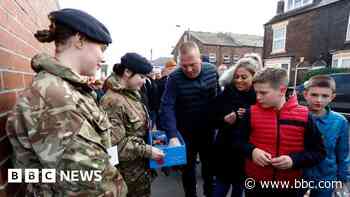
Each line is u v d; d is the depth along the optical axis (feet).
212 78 7.60
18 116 2.71
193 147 7.86
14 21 3.90
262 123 5.02
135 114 5.33
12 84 3.64
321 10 44.50
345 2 40.27
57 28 2.99
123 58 5.31
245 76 6.38
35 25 5.99
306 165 4.70
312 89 5.80
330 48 43.29
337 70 37.40
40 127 2.56
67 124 2.59
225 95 6.95
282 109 4.94
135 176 5.58
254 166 5.32
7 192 3.16
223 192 7.24
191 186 8.08
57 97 2.64
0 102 3.12
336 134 5.64
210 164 7.66
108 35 3.31
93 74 3.40
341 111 18.13
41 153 2.56
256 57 7.02
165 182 10.09
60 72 2.83
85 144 2.64
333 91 5.72
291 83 51.19
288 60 51.80
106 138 3.28
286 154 4.83
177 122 7.74
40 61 2.85
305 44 48.19
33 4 5.80
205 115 7.60
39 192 2.97
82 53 3.11
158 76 19.61
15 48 3.86
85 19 3.02
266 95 4.84
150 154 5.24
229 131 6.68
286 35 52.80
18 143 2.83
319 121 5.78
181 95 7.32
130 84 5.35
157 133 7.53
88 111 2.93
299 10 50.75
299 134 4.77
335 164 5.76
